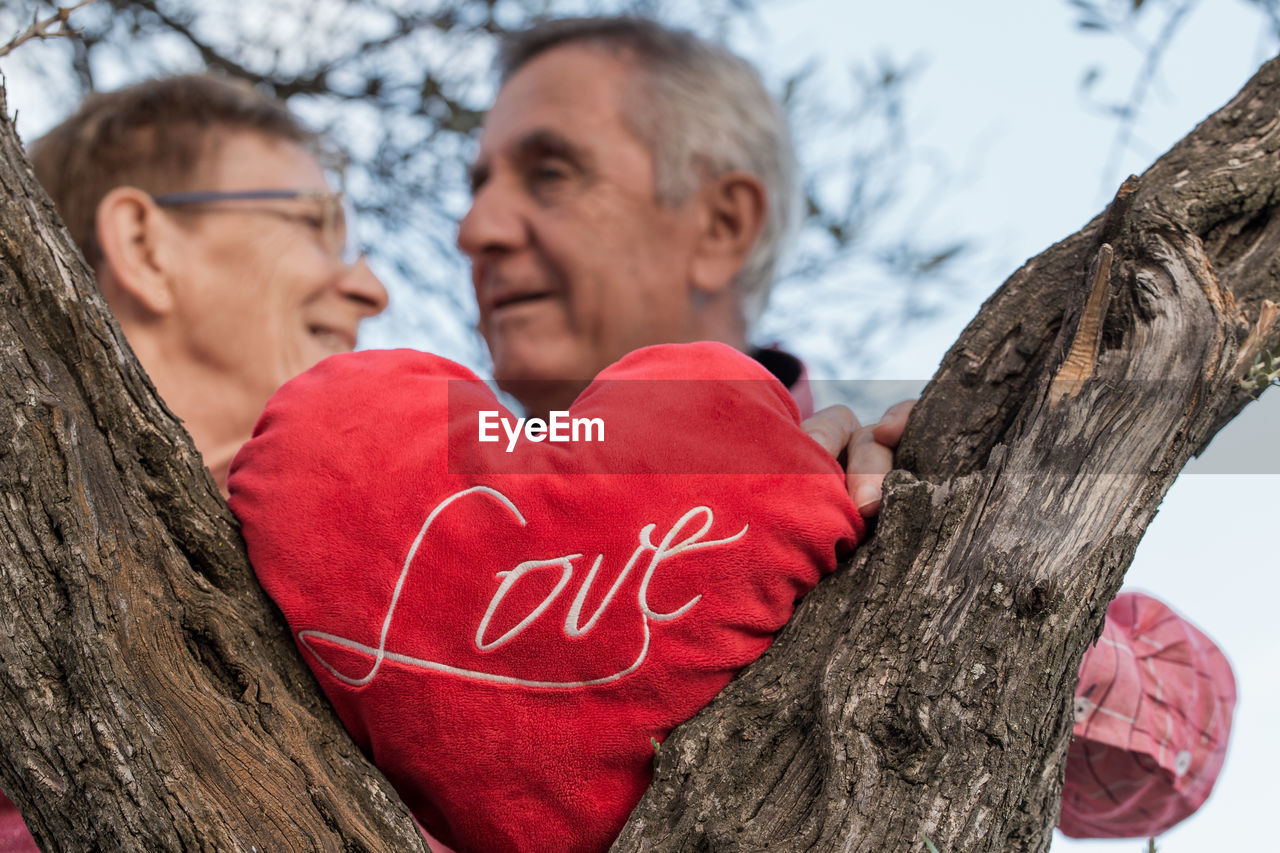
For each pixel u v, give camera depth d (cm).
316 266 200
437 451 99
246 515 100
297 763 88
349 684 95
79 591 86
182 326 191
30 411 89
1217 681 159
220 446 192
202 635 91
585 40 214
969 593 93
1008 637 91
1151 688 153
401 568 95
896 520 101
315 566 96
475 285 220
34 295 93
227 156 199
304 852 84
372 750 98
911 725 89
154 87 203
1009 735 88
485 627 95
